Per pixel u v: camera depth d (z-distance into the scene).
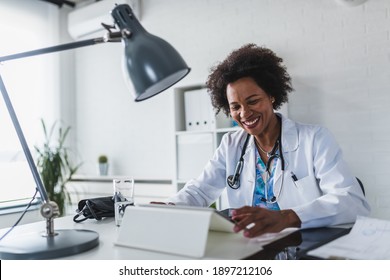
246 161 1.43
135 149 3.43
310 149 1.30
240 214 0.88
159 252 0.81
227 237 0.89
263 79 1.34
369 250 0.75
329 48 2.46
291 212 0.96
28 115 3.37
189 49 3.09
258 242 0.84
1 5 3.23
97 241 0.89
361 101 2.35
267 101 1.34
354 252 0.74
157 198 3.15
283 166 1.33
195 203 1.38
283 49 2.64
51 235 0.91
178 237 0.80
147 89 0.75
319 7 2.50
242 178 1.42
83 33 3.59
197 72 3.04
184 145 2.77
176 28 3.17
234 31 2.86
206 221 0.77
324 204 1.01
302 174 1.32
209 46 2.99
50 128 3.56
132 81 0.77
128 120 3.48
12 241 0.87
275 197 1.32
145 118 3.37
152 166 3.32
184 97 2.90
